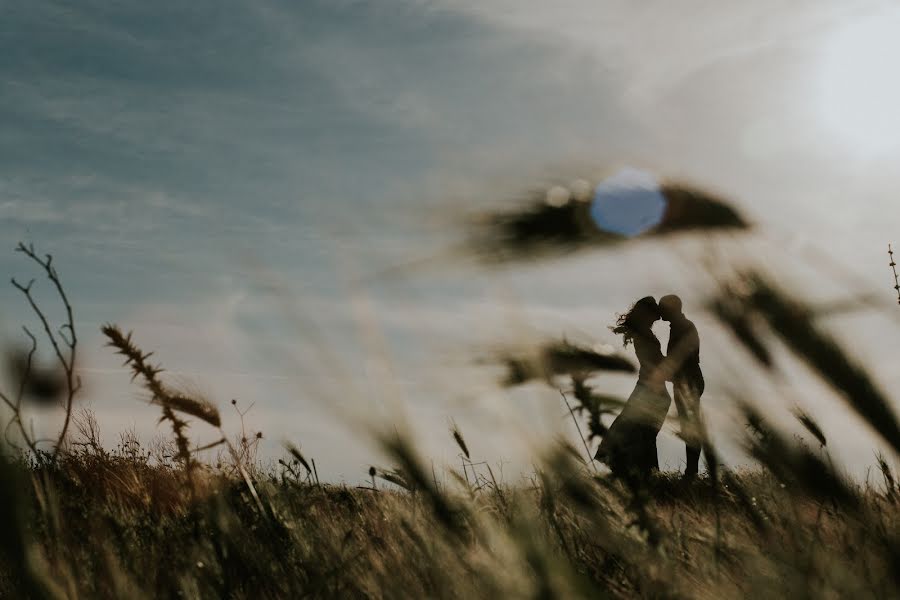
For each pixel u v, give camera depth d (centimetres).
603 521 169
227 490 264
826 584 157
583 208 128
